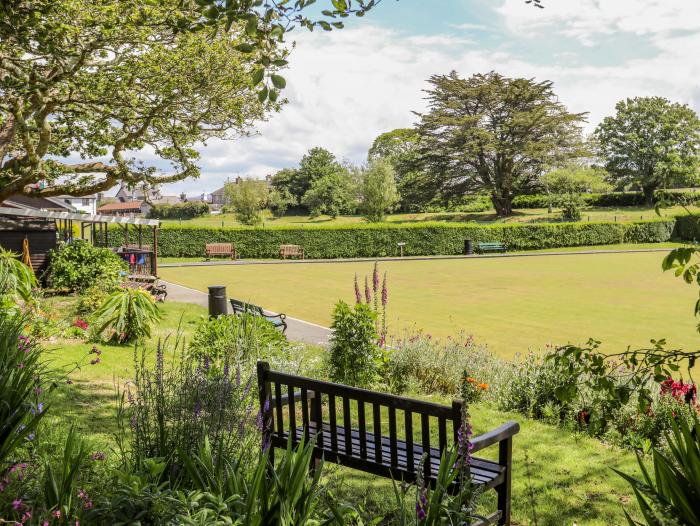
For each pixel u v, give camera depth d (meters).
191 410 3.97
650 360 4.03
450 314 18.12
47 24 10.12
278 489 2.69
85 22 11.66
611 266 35.72
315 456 4.75
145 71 14.61
